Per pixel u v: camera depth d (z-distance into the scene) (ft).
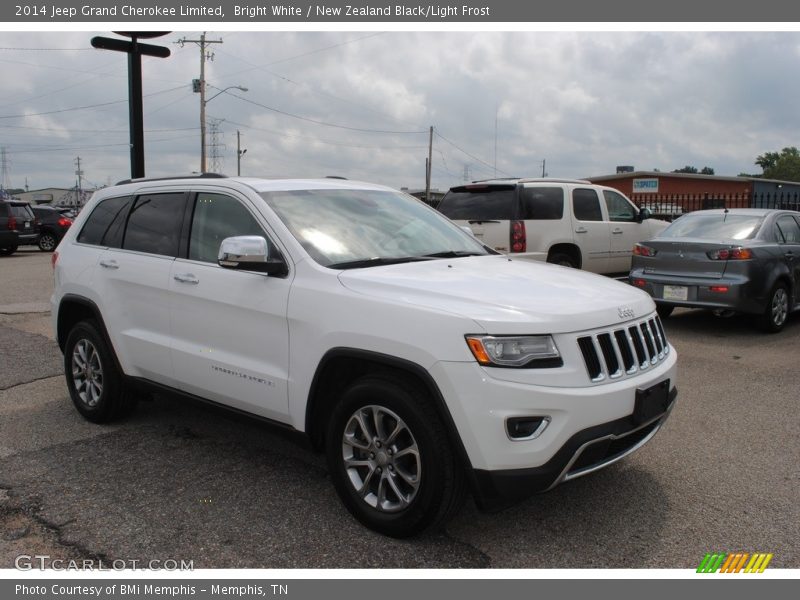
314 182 15.06
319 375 11.67
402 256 13.48
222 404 13.82
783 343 25.94
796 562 10.53
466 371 9.98
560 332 10.36
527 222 32.63
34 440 15.76
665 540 11.18
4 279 48.67
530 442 10.01
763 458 14.60
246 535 11.31
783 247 27.94
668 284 27.55
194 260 14.29
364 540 11.14
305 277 12.21
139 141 39.37
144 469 14.02
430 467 10.38
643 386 11.15
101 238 16.96
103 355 16.21
